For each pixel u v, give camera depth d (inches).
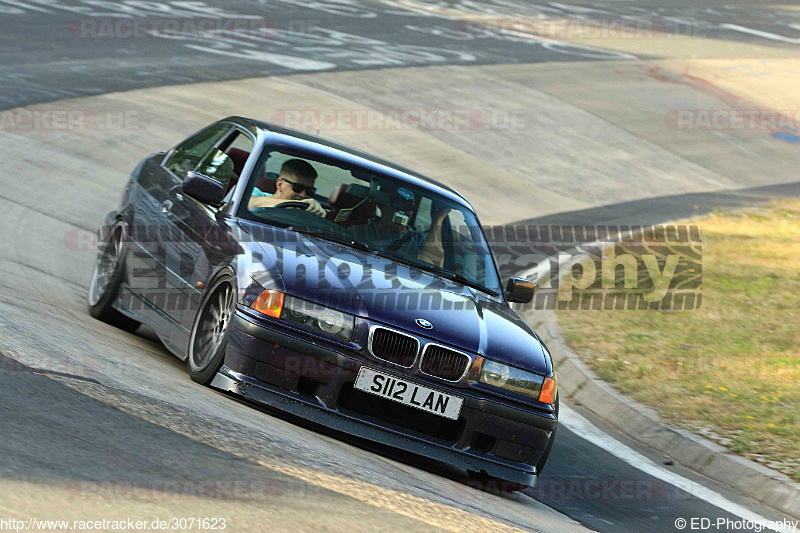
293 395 753.0
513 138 3181.6
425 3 5728.3
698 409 1167.0
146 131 2279.8
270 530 484.4
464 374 773.3
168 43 3390.7
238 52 3474.4
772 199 3061.0
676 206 2787.9
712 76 4810.5
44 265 1254.3
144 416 625.3
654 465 1019.3
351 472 644.1
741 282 1900.8
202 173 995.9
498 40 4872.0
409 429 769.6
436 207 967.0
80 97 2448.3
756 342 1491.1
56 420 571.8
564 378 1295.5
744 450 1045.2
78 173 1859.0
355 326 762.2
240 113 2674.7
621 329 1513.3
